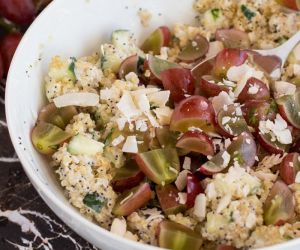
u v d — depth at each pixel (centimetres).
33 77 41
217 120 40
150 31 47
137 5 46
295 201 37
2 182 45
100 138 40
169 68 42
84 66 42
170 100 42
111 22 46
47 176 38
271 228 35
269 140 39
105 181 38
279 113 41
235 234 36
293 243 33
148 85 43
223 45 46
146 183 38
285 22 45
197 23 47
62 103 40
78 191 37
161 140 39
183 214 38
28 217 43
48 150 39
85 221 34
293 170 38
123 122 39
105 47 44
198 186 38
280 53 45
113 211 37
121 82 41
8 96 38
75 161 38
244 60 43
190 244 36
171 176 38
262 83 42
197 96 40
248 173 38
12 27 51
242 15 46
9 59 49
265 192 37
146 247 33
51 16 42
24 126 39
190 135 38
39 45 42
